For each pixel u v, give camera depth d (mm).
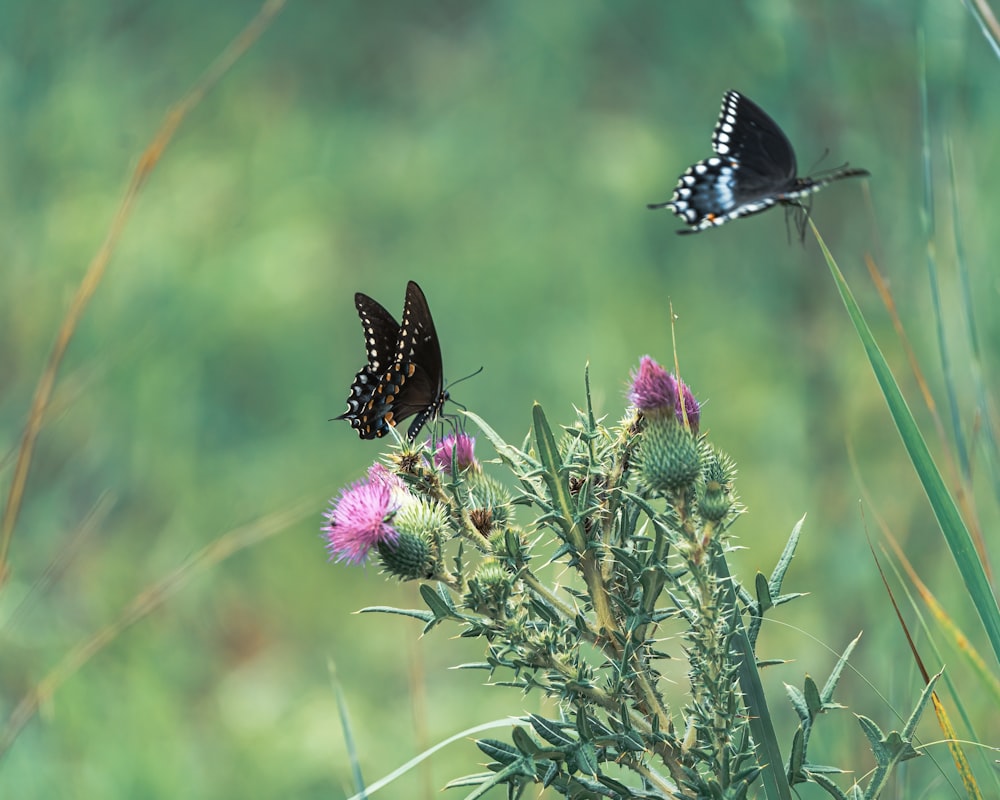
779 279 13859
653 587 4055
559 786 3867
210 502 14570
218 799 10469
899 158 10680
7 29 16250
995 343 7523
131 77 19016
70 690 9711
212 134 19422
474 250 18906
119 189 15805
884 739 4066
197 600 13125
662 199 17406
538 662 4004
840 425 10836
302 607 14016
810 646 8555
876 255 10469
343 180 19875
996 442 5527
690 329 15938
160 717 10297
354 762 5152
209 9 20828
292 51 22234
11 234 14930
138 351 14047
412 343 5738
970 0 5660
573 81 19750
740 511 4082
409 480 4492
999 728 5691
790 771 4070
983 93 8695
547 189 19172
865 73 11047
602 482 4246
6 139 15641
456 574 4379
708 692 3904
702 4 14648
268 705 12086
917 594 7070
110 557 12734
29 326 14164
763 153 5832
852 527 9305
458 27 22906
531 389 16703
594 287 17281
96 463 13625
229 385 16453
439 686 12320
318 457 16188
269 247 16828
